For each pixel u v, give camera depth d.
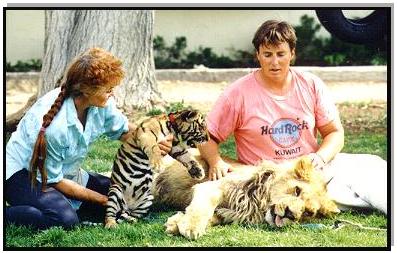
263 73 8.45
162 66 14.12
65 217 7.89
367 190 8.30
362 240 7.81
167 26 14.09
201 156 8.50
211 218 8.05
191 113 8.20
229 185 8.12
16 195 7.90
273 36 8.22
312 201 8.02
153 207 8.56
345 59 14.36
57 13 11.62
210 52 14.09
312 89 8.55
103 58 7.72
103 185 8.52
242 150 8.65
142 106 11.77
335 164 8.62
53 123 7.70
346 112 12.52
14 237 7.80
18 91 13.23
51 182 7.91
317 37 14.22
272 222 8.01
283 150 8.50
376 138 11.41
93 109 8.00
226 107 8.45
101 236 7.80
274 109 8.46
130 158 8.15
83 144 8.01
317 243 7.71
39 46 13.53
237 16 13.91
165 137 8.16
